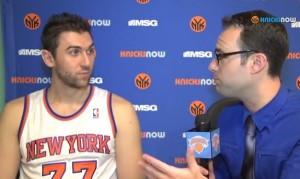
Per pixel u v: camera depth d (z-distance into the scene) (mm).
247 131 1352
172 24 1838
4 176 1500
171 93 1868
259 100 1309
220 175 1443
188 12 1833
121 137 1529
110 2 1826
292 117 1270
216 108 1492
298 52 1847
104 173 1522
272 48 1259
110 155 1534
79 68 1484
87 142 1505
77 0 1824
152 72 1858
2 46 1822
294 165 1184
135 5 1828
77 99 1546
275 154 1263
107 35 1838
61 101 1541
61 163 1487
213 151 1262
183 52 1850
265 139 1296
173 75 1859
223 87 1352
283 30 1308
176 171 1126
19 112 1524
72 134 1507
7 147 1509
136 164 1526
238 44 1272
